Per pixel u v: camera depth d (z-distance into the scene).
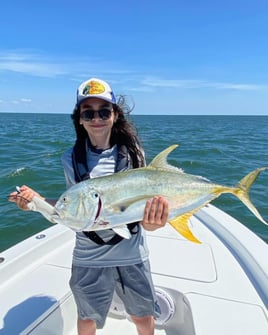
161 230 3.50
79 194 1.74
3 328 2.09
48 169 11.78
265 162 14.44
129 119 2.15
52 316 2.29
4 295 2.42
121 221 1.77
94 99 1.96
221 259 2.89
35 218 6.83
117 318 2.60
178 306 2.46
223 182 10.75
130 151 2.09
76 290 2.02
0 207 7.50
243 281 2.56
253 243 3.04
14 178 10.34
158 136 29.23
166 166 1.90
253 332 2.06
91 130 2.00
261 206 7.84
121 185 1.77
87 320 2.07
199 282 2.56
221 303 2.31
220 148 19.77
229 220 3.66
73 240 3.31
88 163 2.03
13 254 2.83
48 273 2.72
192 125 63.94
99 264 1.97
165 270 2.73
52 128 45.88
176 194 1.87
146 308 2.05
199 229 3.52
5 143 21.47
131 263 1.98
